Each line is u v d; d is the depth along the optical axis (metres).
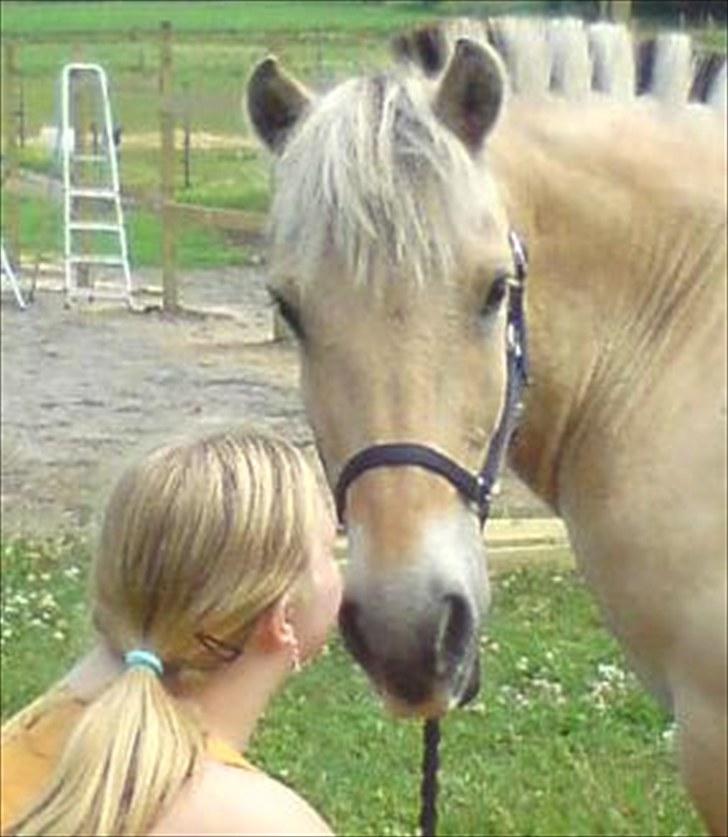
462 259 4.59
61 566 11.41
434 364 4.59
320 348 4.64
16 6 61.81
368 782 8.23
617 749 8.58
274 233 4.70
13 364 17.36
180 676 2.87
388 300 4.56
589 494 5.35
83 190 21.00
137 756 2.69
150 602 2.85
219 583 2.85
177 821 2.72
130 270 21.66
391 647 4.48
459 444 4.63
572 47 5.36
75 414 15.41
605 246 5.23
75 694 2.85
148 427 14.88
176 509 2.86
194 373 16.67
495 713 8.95
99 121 23.22
